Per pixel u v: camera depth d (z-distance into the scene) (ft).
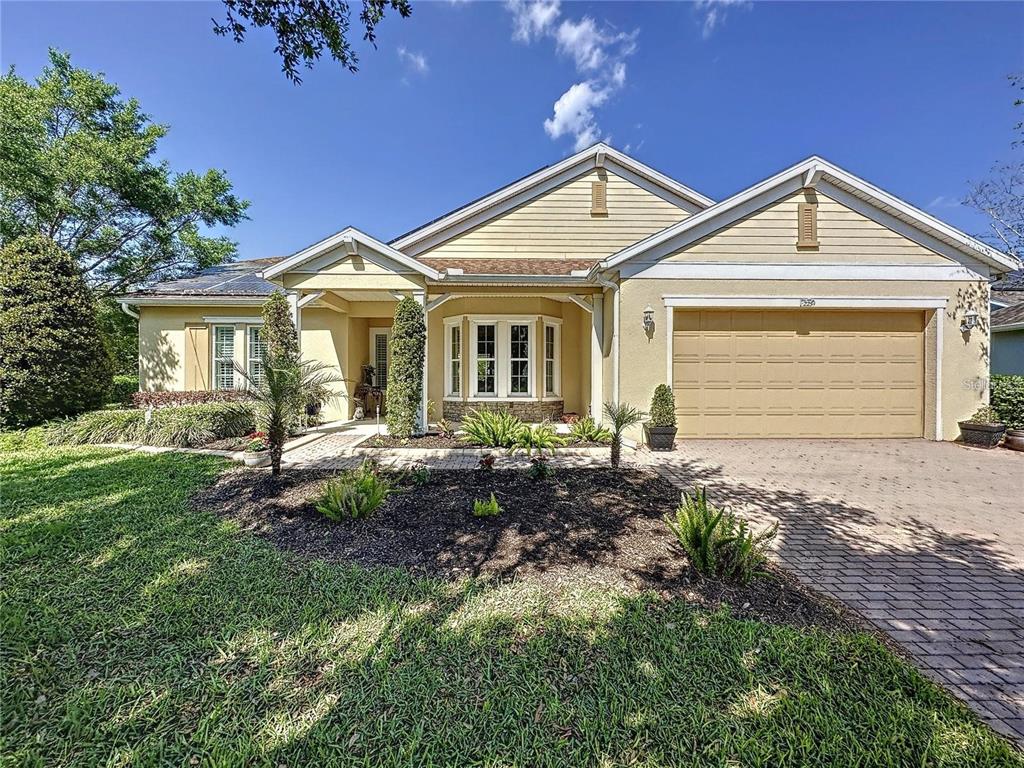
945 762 6.70
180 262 67.56
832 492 20.86
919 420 32.96
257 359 45.21
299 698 7.92
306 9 13.94
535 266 37.45
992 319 50.60
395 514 16.84
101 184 57.26
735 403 32.94
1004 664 9.14
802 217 32.07
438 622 10.20
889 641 9.84
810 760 6.71
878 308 32.27
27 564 12.96
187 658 8.96
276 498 18.75
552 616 10.45
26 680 8.31
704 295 32.14
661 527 15.97
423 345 33.04
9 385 33.53
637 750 6.88
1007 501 19.74
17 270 35.27
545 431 30.66
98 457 26.58
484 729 7.25
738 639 9.55
